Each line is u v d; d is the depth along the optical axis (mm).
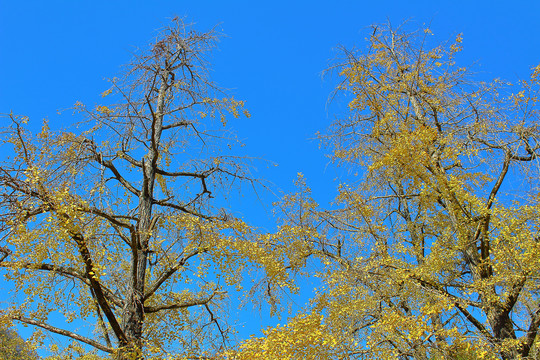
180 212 7961
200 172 8906
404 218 9523
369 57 8781
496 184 7406
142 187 8125
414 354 5918
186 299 7922
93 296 7141
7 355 6754
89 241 6371
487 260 7004
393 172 8219
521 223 6477
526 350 6270
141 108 8008
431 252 6988
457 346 5676
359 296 6715
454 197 7188
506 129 7152
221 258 7363
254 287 7465
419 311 6395
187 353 6863
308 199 8086
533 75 6898
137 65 8273
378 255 7457
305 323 5539
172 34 8719
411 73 7945
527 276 6238
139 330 6930
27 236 5551
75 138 6965
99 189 6656
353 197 7770
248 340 5543
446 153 7160
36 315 6496
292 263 7805
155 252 7773
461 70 7953
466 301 6621
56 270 6395
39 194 5684
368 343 5797
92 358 7109
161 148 8812
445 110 7910
